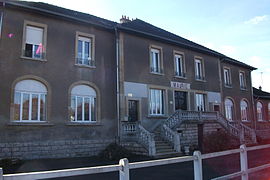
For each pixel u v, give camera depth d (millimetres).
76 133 16062
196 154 4457
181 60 22906
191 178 9273
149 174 10031
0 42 14180
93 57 17484
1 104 13781
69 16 16359
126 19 23156
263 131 30203
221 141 17953
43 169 11609
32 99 14891
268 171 9930
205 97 24312
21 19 15070
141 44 19828
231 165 11859
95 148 16609
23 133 14211
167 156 15586
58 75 15852
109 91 17875
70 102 16094
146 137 15906
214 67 25938
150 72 19984
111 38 18688
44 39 15680
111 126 17547
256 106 32469
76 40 16922
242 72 30688
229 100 27797
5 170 11297
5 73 14117
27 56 15125
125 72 18406
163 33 23594
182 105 22203
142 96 19125
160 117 19969
